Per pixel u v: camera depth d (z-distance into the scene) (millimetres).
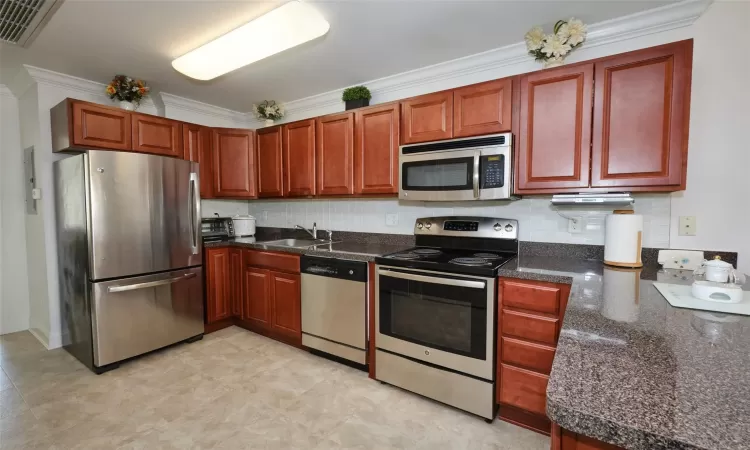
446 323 2014
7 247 3102
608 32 2039
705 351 800
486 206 2539
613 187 1831
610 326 968
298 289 2783
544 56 2064
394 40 2258
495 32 2160
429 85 2748
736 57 1793
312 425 1884
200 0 1815
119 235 2523
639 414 554
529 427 1868
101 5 1854
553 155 1965
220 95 3344
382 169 2619
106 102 3119
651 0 1811
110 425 1870
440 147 2279
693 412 557
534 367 1784
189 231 2963
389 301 2242
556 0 1818
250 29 2010
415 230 2766
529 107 2023
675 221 1957
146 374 2438
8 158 3070
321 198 3162
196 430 1836
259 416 1959
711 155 1863
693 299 1236
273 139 3305
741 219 1818
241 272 3240
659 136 1714
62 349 2840
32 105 2840
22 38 2217
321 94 3287
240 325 3398
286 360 2668
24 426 1855
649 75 1721
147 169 2668
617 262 1909
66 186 2609
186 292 2941
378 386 2295
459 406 1982
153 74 2811
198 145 3332
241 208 4078
